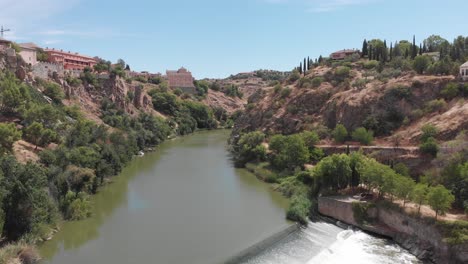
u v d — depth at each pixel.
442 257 55.47
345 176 76.19
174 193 87.00
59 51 198.75
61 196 70.94
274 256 57.19
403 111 101.38
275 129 128.12
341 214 70.69
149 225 67.44
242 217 71.56
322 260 56.25
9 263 48.88
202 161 124.62
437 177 70.31
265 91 166.38
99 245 59.09
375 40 190.38
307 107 128.00
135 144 134.62
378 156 86.06
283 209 76.12
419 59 116.06
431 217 59.53
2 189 54.53
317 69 154.12
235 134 152.88
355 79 130.00
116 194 85.69
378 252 59.12
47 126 93.19
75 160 81.75
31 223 57.38
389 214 65.62
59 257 54.91
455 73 106.38
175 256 55.41
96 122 133.62
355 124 106.38
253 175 104.00
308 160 97.62
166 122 197.12
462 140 76.81
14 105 93.38
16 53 119.69
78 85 151.62
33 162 69.12
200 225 67.44
